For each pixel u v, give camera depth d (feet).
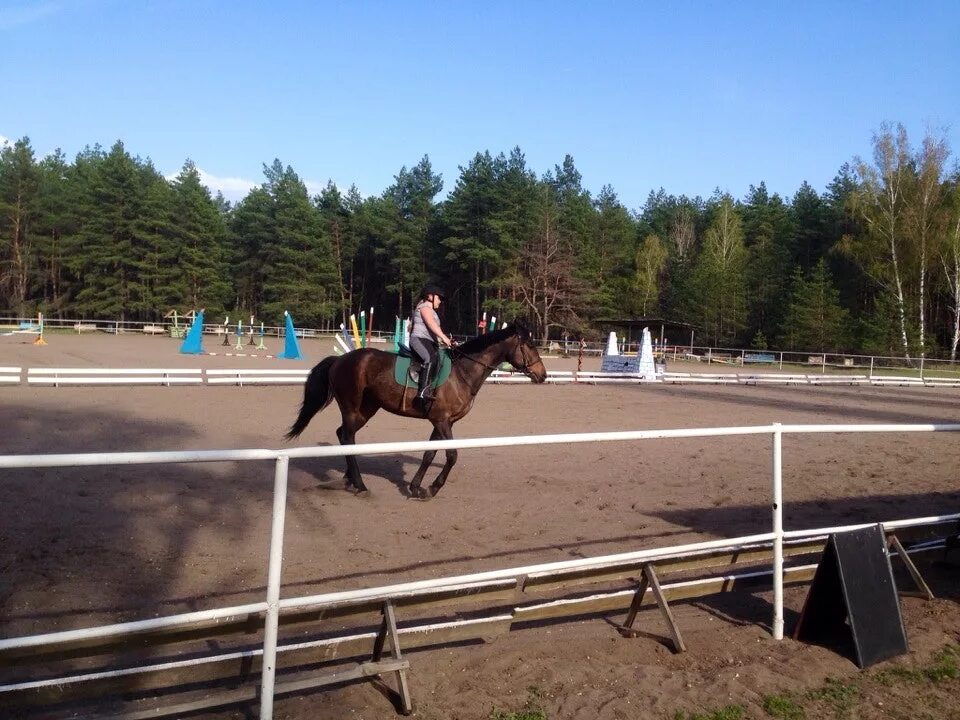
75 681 12.09
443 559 21.94
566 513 28.22
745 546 19.86
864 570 17.30
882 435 52.65
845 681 15.69
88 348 117.50
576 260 212.84
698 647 17.02
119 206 221.66
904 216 170.91
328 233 254.27
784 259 222.89
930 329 188.24
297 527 24.66
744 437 50.19
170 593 18.44
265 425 45.85
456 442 13.98
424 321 29.19
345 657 14.83
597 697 14.35
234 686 14.34
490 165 213.66
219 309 230.89
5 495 26.37
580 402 68.13
